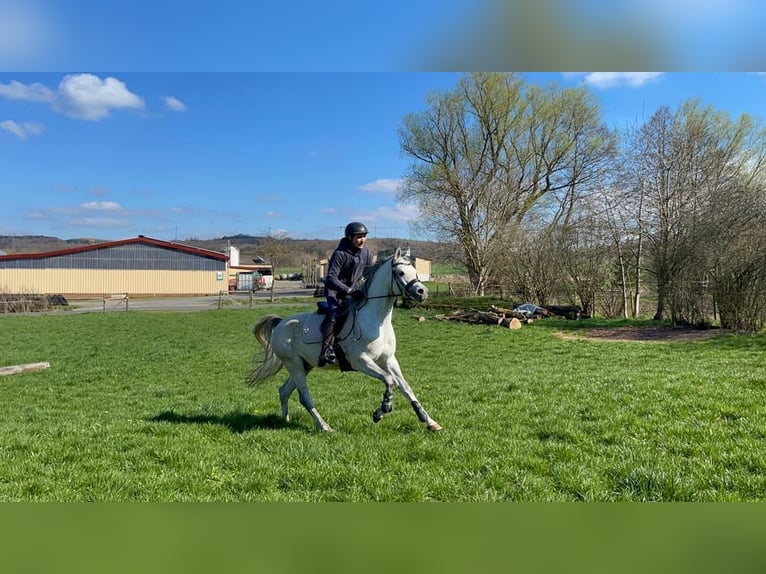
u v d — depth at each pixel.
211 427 7.25
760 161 28.03
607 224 27.42
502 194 37.88
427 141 40.69
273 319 8.05
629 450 5.62
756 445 5.56
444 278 43.62
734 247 17.45
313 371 13.20
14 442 6.58
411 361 14.82
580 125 39.28
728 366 10.94
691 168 24.70
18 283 50.34
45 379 13.20
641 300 28.61
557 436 6.34
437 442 6.12
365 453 5.74
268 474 5.17
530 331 21.12
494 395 9.00
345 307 6.83
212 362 15.57
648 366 11.59
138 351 18.17
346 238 6.95
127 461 5.73
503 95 38.91
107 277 52.09
